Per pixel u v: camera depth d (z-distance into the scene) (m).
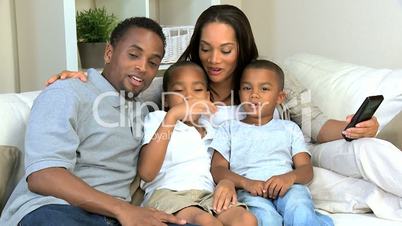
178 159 1.43
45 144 1.12
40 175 1.10
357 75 1.79
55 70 2.10
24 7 2.17
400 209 1.35
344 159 1.45
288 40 2.77
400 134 1.48
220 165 1.48
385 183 1.35
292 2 2.72
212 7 1.68
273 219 1.31
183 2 2.74
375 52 2.41
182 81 1.54
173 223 1.14
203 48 1.63
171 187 1.38
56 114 1.16
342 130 1.57
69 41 2.03
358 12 2.45
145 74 1.34
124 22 1.39
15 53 2.26
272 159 1.49
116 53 1.34
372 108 1.46
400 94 1.67
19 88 2.28
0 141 1.32
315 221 1.29
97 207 1.11
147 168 1.36
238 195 1.41
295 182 1.41
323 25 2.60
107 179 1.26
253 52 1.68
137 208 1.13
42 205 1.11
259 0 2.87
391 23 2.33
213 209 1.30
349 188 1.43
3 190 1.26
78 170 1.23
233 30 1.61
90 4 2.51
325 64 1.91
